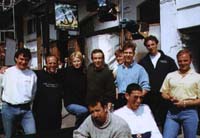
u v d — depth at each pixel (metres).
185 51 5.77
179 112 5.73
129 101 5.13
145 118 5.18
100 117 4.34
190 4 9.35
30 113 6.01
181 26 9.63
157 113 6.32
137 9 11.18
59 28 12.69
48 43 14.26
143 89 6.03
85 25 13.51
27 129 5.95
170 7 9.85
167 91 5.91
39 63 15.62
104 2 11.00
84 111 6.16
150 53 6.42
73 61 6.33
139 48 10.15
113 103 6.07
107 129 4.39
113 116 4.45
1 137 6.88
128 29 10.48
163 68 6.27
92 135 4.45
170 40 9.91
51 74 6.26
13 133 5.98
